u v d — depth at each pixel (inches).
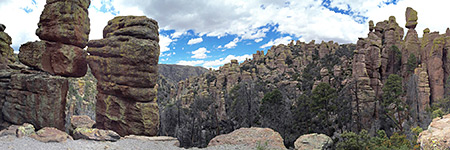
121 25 954.1
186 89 5191.9
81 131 703.1
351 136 1381.6
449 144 186.2
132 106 908.6
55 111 813.2
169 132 2751.0
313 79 3348.9
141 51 876.0
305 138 729.6
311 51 5708.7
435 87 1870.1
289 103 2645.2
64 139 621.0
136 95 892.0
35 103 804.6
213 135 2819.9
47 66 950.4
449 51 1911.9
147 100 920.3
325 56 4594.0
